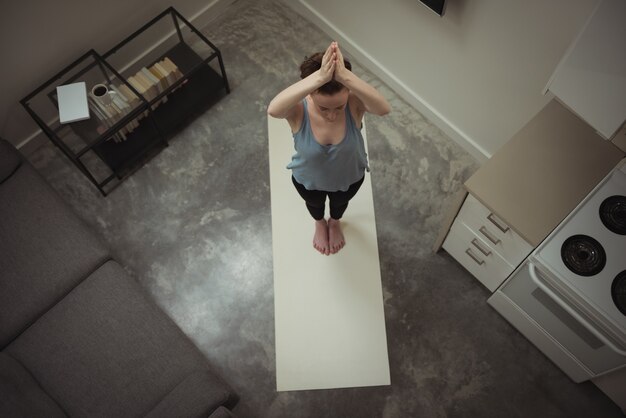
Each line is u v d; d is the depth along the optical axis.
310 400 2.89
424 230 3.26
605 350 2.39
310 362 2.92
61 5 3.07
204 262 3.22
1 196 2.89
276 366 2.93
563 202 2.33
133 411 2.47
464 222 2.70
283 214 3.23
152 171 3.46
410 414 2.86
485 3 2.58
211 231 3.29
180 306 3.12
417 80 3.39
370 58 3.60
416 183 3.38
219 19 3.89
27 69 3.17
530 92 2.77
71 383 2.53
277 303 3.03
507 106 2.96
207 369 2.57
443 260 3.19
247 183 3.41
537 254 2.30
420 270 3.17
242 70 3.72
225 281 3.18
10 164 2.92
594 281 2.22
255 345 3.03
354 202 3.26
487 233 2.60
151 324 2.65
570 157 2.39
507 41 2.64
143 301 2.72
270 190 3.36
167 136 3.53
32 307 2.67
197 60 3.54
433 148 3.47
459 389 2.90
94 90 3.22
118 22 3.39
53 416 2.43
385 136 3.50
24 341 2.63
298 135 2.16
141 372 2.54
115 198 3.40
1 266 2.74
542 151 2.41
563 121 2.45
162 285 3.18
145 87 3.30
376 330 2.96
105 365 2.56
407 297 3.10
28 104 3.23
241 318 3.09
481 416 2.85
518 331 3.02
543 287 2.33
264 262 3.21
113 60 3.52
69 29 3.20
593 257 2.23
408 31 3.12
